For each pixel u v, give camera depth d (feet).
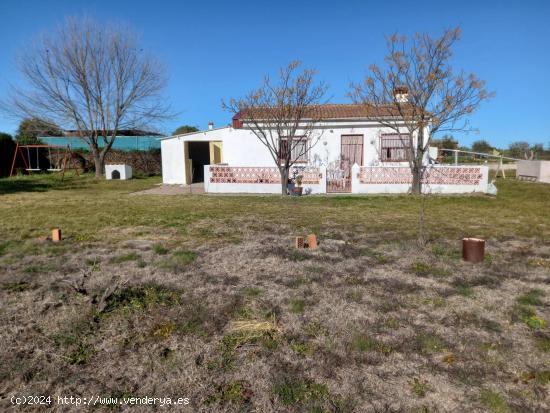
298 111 50.21
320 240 22.57
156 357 10.07
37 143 92.27
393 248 20.53
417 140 53.26
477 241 18.10
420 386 8.91
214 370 9.55
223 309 12.88
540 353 10.28
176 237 23.45
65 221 28.68
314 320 12.20
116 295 13.67
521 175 70.28
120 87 86.48
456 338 11.09
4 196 47.75
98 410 8.14
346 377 9.27
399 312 12.78
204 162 87.56
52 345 10.56
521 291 14.57
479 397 8.53
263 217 31.01
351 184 51.75
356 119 55.26
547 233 25.03
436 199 44.11
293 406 8.27
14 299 13.51
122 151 95.50
